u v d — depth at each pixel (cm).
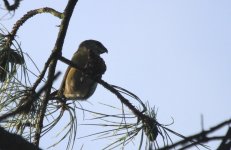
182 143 343
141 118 692
